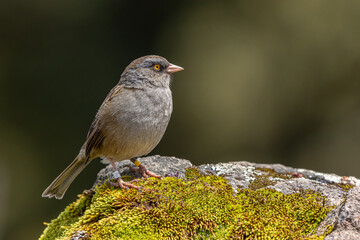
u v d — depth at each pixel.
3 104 14.79
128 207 5.72
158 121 6.98
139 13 15.98
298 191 6.08
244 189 6.11
